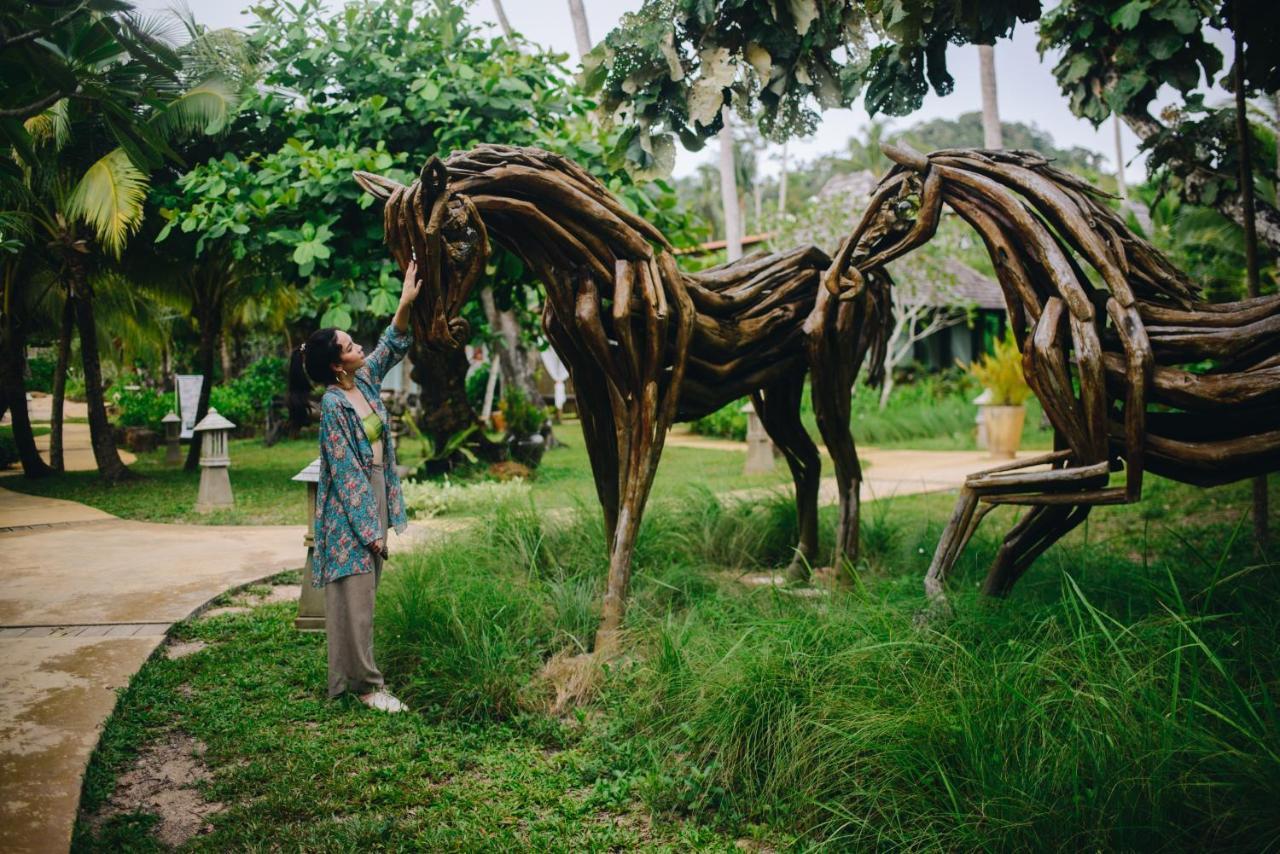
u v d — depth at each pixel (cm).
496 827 282
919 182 430
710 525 635
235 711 366
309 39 1022
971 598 412
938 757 277
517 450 1255
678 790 299
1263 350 343
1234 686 261
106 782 304
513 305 1304
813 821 279
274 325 2092
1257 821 233
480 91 1002
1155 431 375
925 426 1703
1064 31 570
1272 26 461
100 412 1209
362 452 376
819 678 328
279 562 638
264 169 987
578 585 498
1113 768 256
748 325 493
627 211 429
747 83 423
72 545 703
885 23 396
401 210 381
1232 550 557
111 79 346
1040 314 388
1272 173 605
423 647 407
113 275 1338
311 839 269
